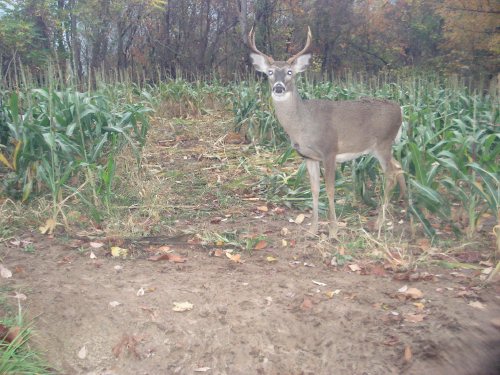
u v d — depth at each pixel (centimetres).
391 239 344
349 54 1628
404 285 292
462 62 1360
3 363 217
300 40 1559
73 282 287
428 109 492
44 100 439
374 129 371
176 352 247
